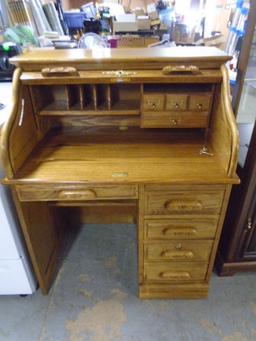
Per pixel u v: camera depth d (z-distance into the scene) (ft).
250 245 4.40
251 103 4.48
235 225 4.13
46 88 3.98
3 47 4.92
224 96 3.20
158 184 3.19
